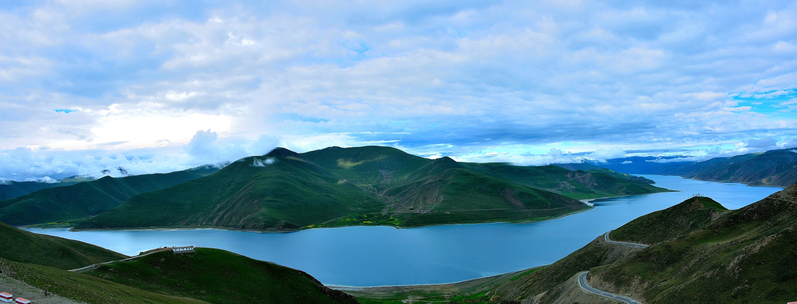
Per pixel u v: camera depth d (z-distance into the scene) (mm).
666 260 106375
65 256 147625
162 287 94812
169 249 112250
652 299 90188
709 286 81750
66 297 56375
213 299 96188
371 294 168875
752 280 76688
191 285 99688
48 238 157375
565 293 114250
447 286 180750
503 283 171875
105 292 69812
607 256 141250
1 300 49688
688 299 82000
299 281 117438
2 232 144250
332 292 119125
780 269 75562
